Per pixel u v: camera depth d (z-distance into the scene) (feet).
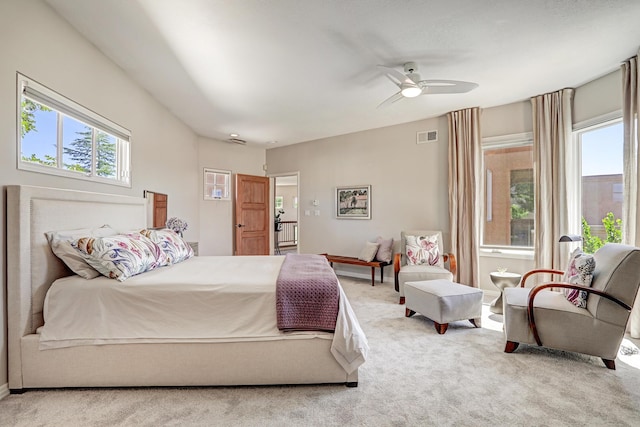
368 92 12.31
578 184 11.93
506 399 6.08
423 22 7.76
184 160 16.71
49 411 5.63
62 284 6.45
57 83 7.41
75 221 7.60
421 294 10.23
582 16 7.50
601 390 6.38
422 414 5.61
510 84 11.50
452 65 10.06
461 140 14.35
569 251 11.69
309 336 6.47
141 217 11.08
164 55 9.41
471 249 14.06
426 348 8.49
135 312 6.42
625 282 7.11
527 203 13.60
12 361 6.15
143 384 6.39
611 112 10.42
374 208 17.84
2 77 5.96
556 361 7.70
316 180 20.51
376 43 8.73
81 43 8.29
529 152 13.55
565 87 11.76
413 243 14.05
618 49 9.00
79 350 6.29
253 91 12.22
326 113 14.93
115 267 6.72
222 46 8.88
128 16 7.50
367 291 14.93
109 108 9.66
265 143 21.50
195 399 6.06
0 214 6.01
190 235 17.66
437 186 15.61
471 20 7.68
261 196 22.49
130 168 10.98
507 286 11.14
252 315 6.52
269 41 8.61
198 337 6.40
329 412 5.65
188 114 15.10
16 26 6.25
